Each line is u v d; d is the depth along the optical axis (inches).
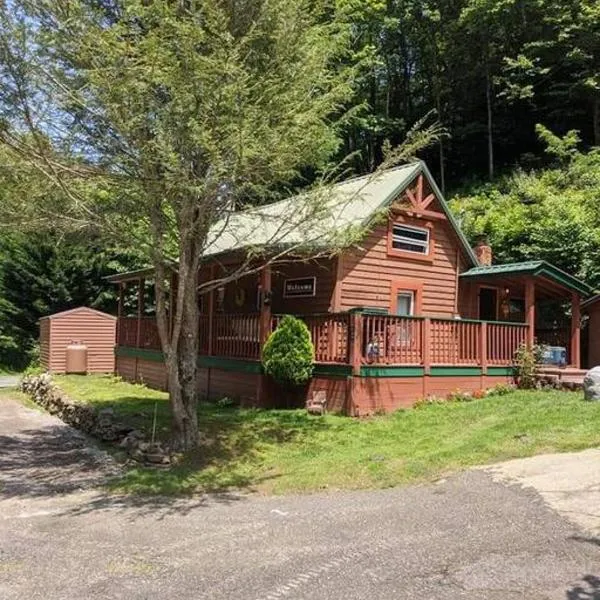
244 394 524.4
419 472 306.3
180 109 307.7
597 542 207.0
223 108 308.8
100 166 347.6
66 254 1053.8
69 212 350.6
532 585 176.2
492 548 204.5
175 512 265.7
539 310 748.0
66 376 805.2
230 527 240.1
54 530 241.4
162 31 306.8
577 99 1141.7
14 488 315.3
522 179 1046.4
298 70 350.6
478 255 695.1
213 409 502.0
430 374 494.3
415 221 601.0
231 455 363.9
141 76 304.0
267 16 341.4
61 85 325.7
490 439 349.7
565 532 216.4
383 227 572.1
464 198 1113.4
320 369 478.0
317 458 346.9
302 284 566.3
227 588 178.5
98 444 433.7
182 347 388.2
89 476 341.1
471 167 1338.6
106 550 215.3
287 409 491.2
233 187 347.9
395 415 447.8
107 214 358.6
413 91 1446.9
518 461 309.0
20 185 336.8
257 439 396.2
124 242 367.6
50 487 316.5
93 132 344.2
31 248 1042.1
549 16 1127.0
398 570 188.7
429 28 1333.7
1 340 1080.2
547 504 244.8
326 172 404.2
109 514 264.4
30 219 348.5
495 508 244.7
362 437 388.2
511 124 1266.0
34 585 183.9
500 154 1299.2
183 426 378.9
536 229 816.3
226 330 556.1
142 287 741.3
